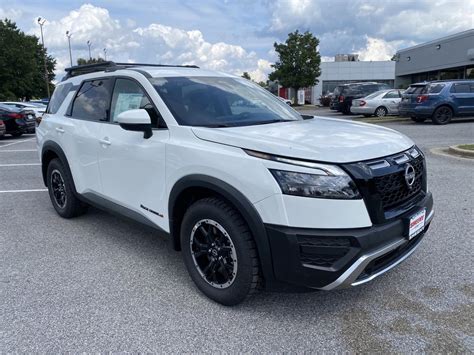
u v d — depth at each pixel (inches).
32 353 100.0
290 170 100.3
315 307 119.8
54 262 152.8
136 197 144.3
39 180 299.7
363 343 103.0
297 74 1753.2
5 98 1990.7
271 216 101.9
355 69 1959.9
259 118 145.3
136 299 125.5
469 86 588.7
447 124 589.6
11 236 180.4
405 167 112.3
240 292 113.4
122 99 153.3
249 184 104.7
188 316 116.0
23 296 127.3
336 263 99.2
